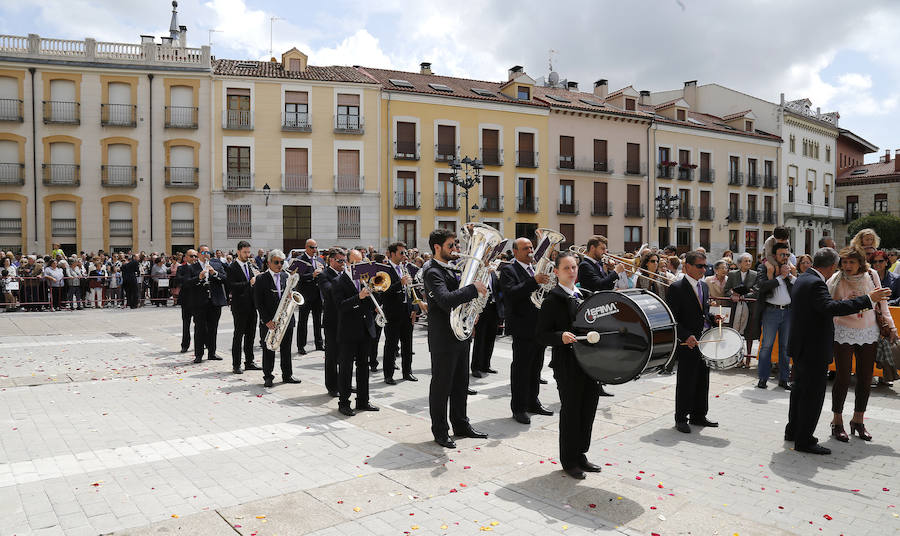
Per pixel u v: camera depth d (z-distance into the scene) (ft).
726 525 12.52
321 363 32.04
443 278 18.04
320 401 23.30
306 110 97.81
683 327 19.62
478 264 17.87
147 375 27.94
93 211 90.94
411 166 103.65
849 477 15.57
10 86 88.63
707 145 132.98
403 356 27.89
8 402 22.52
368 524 12.34
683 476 15.58
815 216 150.30
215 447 17.35
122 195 91.50
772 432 19.57
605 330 14.70
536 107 112.78
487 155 109.81
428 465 15.98
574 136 117.80
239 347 28.84
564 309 15.57
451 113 106.32
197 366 30.53
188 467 15.65
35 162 89.15
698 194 131.75
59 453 16.69
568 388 15.26
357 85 99.55
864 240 18.60
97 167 90.94
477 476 15.20
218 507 13.09
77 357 32.86
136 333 43.65
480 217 108.78
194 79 92.99
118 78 91.09
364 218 100.63
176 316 56.13
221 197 94.17
